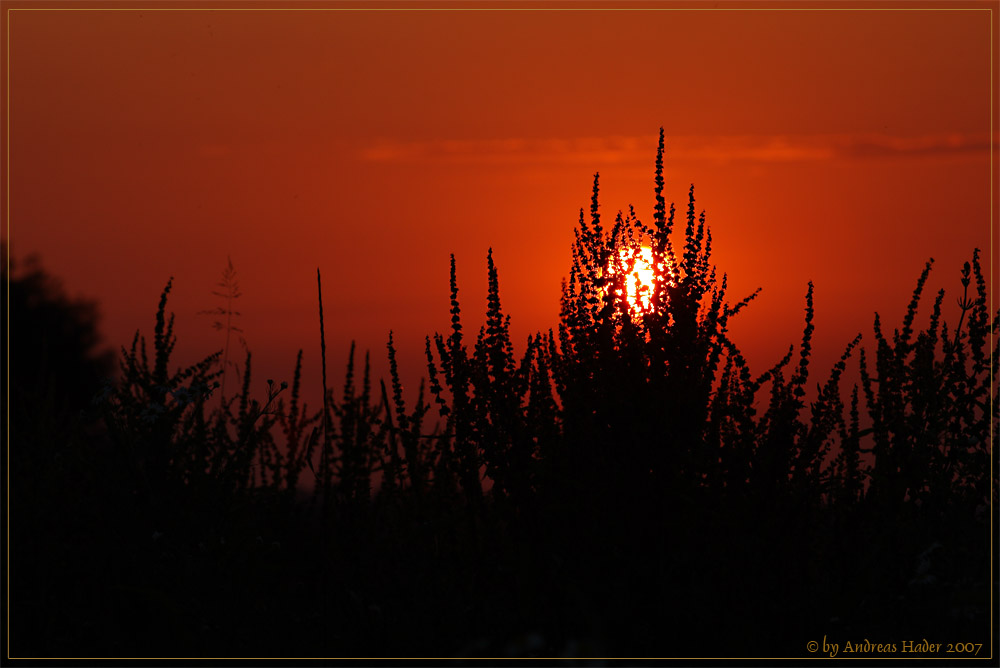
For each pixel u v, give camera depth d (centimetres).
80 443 1881
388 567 1612
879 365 1675
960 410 1706
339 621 1612
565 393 1528
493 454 1534
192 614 1573
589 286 1577
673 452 1451
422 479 1592
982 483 1662
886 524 1513
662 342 1520
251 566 1717
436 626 1490
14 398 1927
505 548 1491
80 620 1666
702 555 1425
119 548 1716
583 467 1477
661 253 1566
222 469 1881
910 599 1523
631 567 1412
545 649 1373
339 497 1723
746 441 1465
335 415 1912
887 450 1598
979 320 1717
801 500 1449
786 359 1534
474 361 1577
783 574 1433
